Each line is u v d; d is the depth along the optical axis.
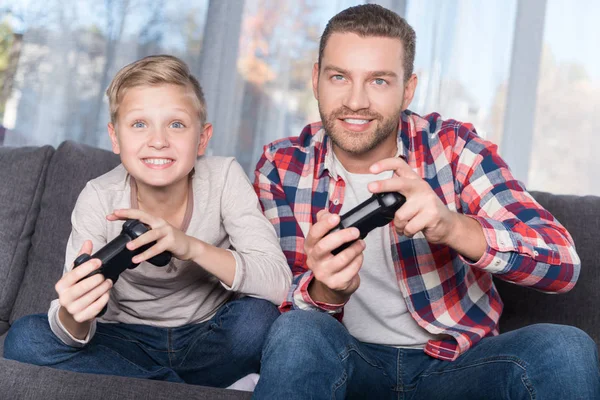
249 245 1.40
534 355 1.04
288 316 1.08
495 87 2.46
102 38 2.51
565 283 1.23
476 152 1.41
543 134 2.47
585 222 1.58
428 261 1.36
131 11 2.52
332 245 1.05
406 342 1.35
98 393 1.14
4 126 2.48
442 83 2.46
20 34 2.51
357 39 1.38
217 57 2.53
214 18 2.54
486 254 1.16
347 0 2.53
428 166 1.45
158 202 1.44
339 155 1.47
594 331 1.51
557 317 1.53
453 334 1.27
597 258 1.54
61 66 2.50
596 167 2.45
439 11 2.48
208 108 2.52
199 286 1.43
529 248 1.18
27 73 2.50
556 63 2.47
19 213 1.74
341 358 1.09
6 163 1.78
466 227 1.15
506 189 1.36
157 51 2.52
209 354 1.36
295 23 2.55
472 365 1.17
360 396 1.25
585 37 2.46
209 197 1.47
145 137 1.36
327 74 1.41
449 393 1.19
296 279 1.28
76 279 1.11
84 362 1.27
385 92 1.39
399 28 1.41
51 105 2.49
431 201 1.05
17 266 1.72
